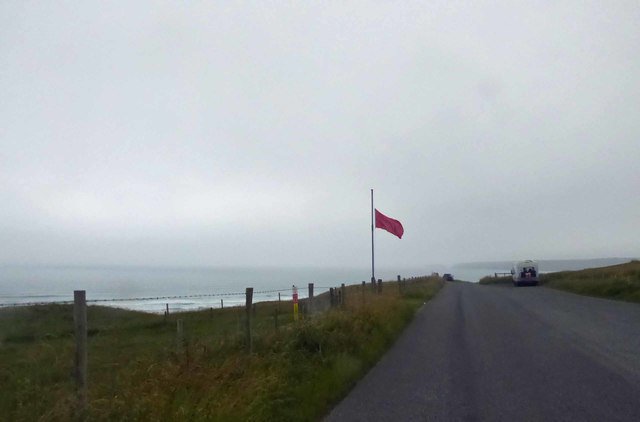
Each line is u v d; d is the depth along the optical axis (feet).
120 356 50.65
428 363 42.50
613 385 33.17
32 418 27.07
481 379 36.14
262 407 26.45
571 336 55.16
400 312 74.28
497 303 107.34
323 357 38.17
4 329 76.43
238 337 43.06
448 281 330.34
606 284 120.26
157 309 145.07
